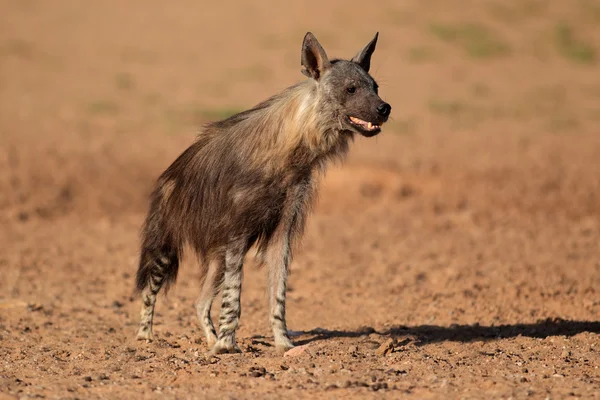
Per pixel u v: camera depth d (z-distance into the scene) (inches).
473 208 2322.8
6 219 2153.1
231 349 1064.8
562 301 1425.9
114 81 3715.6
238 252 1058.7
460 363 1012.5
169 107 3422.7
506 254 1819.6
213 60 4010.8
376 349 1079.6
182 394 873.5
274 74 3846.0
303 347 1069.8
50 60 3905.0
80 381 932.6
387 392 866.8
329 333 1230.9
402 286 1567.4
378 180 2551.7
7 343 1164.5
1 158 2564.0
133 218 2257.6
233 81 3757.4
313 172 1086.4
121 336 1219.2
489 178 2596.0
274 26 4416.8
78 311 1393.9
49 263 1748.3
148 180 2551.7
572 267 1673.2
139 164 2684.5
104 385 917.8
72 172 2503.7
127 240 1989.4
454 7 4790.8
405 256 1828.2
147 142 2974.9
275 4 4712.1
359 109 1033.5
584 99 3811.5
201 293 1144.2
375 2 4744.1
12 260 1749.5
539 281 1551.4
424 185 2539.4
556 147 3046.3
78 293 1524.4
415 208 2332.7
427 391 868.6
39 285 1568.7
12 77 3666.3
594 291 1483.8
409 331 1252.5
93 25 4382.4
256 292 1558.8
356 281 1617.9
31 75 3710.6
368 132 1042.1
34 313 1358.3
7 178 2388.0
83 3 4665.4
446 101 3678.6
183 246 1147.3
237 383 914.1
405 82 3868.1
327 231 2098.9
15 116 3189.0
